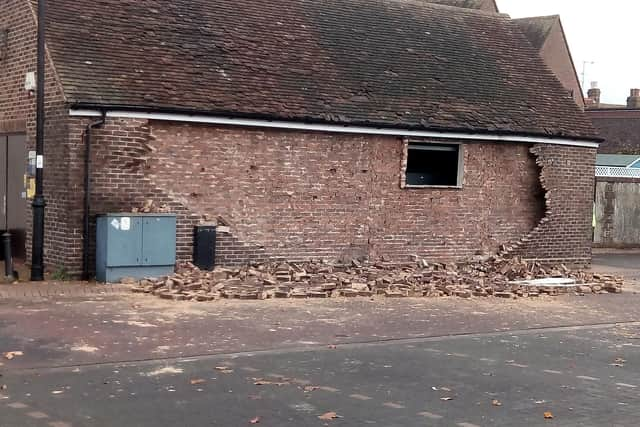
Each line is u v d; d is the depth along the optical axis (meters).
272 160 15.41
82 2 15.15
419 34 19.84
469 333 10.81
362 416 6.67
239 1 17.62
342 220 16.28
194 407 6.74
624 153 44.72
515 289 14.80
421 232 17.30
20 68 14.69
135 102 13.59
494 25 21.92
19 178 15.01
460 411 6.94
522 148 18.61
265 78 15.80
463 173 17.75
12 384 7.27
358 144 16.34
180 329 9.98
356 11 19.52
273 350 9.15
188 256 14.48
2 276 13.31
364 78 17.23
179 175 14.43
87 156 13.34
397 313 11.98
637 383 8.28
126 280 13.12
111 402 6.81
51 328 9.66
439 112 17.23
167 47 15.24
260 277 13.98
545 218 18.92
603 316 12.84
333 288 13.45
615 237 26.12
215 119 14.49
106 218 13.01
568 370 8.80
